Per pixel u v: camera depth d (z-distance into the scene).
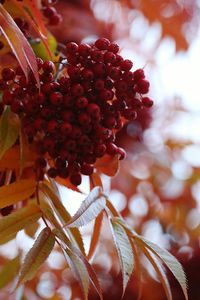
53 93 0.46
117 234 0.46
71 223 0.42
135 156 0.90
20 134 0.47
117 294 0.81
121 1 0.88
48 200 0.48
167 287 0.46
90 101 0.47
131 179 0.91
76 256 0.44
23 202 0.53
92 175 0.51
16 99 0.47
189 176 0.96
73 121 0.47
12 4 0.52
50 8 0.58
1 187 0.47
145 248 0.47
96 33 0.85
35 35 0.58
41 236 0.44
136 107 0.49
